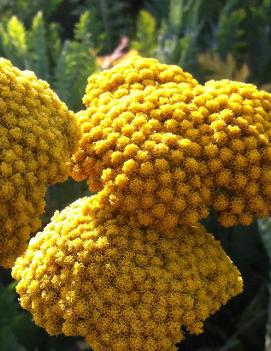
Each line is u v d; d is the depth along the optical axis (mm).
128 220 204
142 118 200
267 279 384
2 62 194
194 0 558
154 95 206
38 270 202
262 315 354
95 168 202
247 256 387
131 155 194
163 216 193
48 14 582
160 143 194
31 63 450
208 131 198
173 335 191
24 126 181
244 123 198
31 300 203
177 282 194
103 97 213
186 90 207
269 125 204
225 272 204
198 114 199
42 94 193
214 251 207
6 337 317
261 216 201
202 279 200
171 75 216
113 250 196
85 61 401
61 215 214
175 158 192
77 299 194
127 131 198
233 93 210
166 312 190
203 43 564
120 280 191
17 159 177
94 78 222
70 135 195
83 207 209
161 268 197
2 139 176
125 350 189
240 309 384
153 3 625
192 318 192
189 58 474
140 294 192
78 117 210
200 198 193
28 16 575
